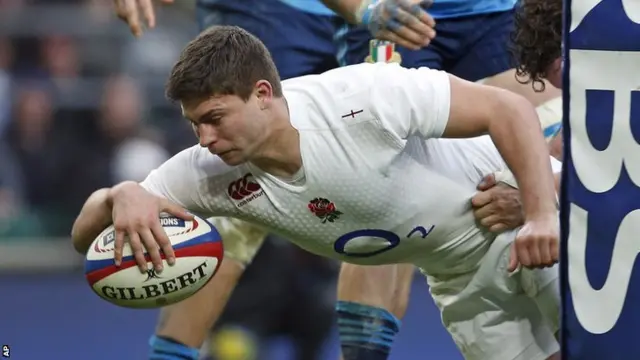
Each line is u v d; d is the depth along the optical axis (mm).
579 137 10000
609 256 9961
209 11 16406
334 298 22922
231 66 10594
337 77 11234
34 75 27859
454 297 12594
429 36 12000
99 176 27125
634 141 9867
